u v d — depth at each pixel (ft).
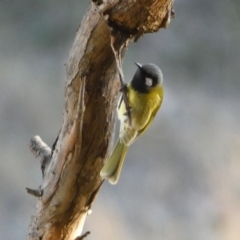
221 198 33.81
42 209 25.67
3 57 40.73
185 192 33.81
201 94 41.22
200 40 44.93
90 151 25.45
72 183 25.54
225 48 44.93
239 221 32.73
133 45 42.88
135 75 25.98
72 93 25.36
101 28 25.17
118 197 32.60
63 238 25.73
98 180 25.57
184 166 35.22
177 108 39.22
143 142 35.94
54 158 25.57
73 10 44.04
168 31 44.83
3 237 29.84
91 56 25.25
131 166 34.50
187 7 47.47
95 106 25.35
